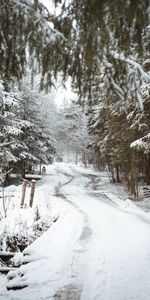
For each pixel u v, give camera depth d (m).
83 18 3.37
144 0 3.06
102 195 21.98
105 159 31.44
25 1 3.45
